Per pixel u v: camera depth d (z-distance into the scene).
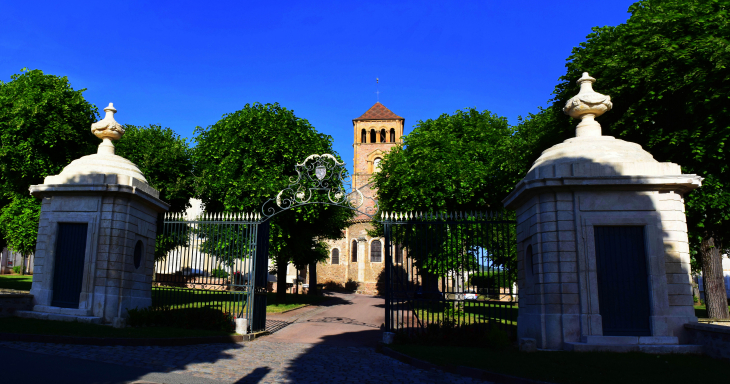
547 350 9.56
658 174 9.87
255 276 13.72
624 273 9.73
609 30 16.64
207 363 8.91
